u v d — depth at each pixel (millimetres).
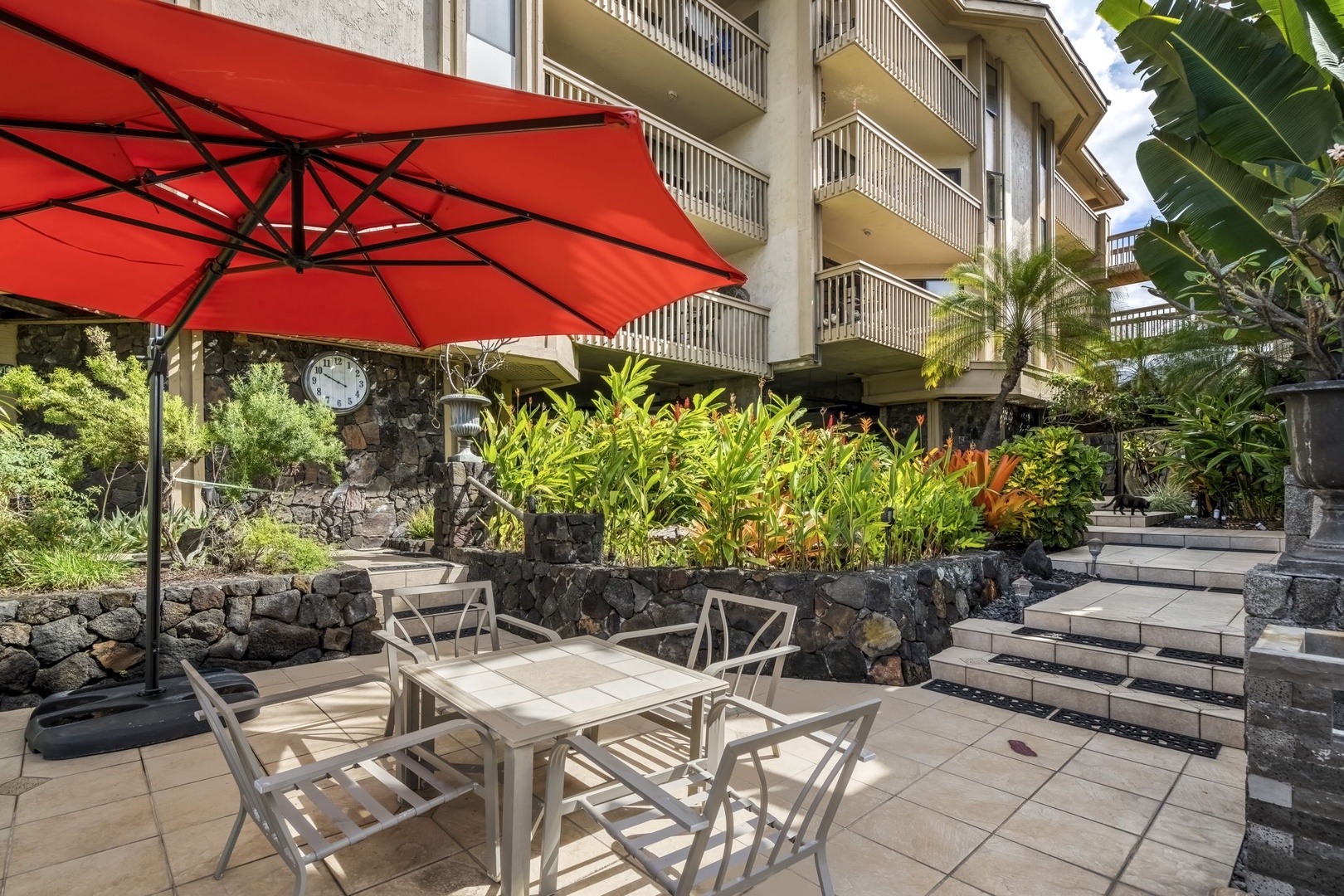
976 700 3785
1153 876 2168
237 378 6348
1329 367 2578
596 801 2090
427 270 3031
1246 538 6309
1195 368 9164
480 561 5992
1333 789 1782
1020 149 14680
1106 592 5008
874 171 10555
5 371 6016
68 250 2723
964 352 11531
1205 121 4699
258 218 2193
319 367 7211
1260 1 4457
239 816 2154
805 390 14352
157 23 1423
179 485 6387
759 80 11406
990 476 6520
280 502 6875
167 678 3957
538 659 2746
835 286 10727
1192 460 7707
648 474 5562
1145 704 3371
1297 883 1826
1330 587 2418
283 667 4602
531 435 6539
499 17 7910
